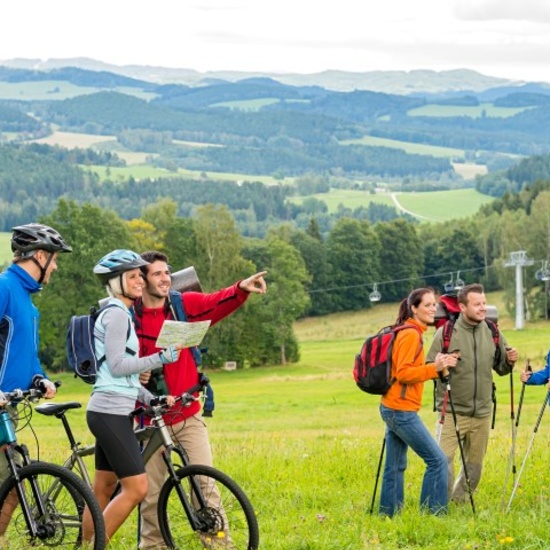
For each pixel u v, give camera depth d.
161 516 10.97
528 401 56.81
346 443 24.75
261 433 37.88
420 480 16.78
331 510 14.37
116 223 131.62
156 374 11.36
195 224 144.25
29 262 11.14
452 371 14.12
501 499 13.76
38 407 11.05
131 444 10.55
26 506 10.35
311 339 185.00
